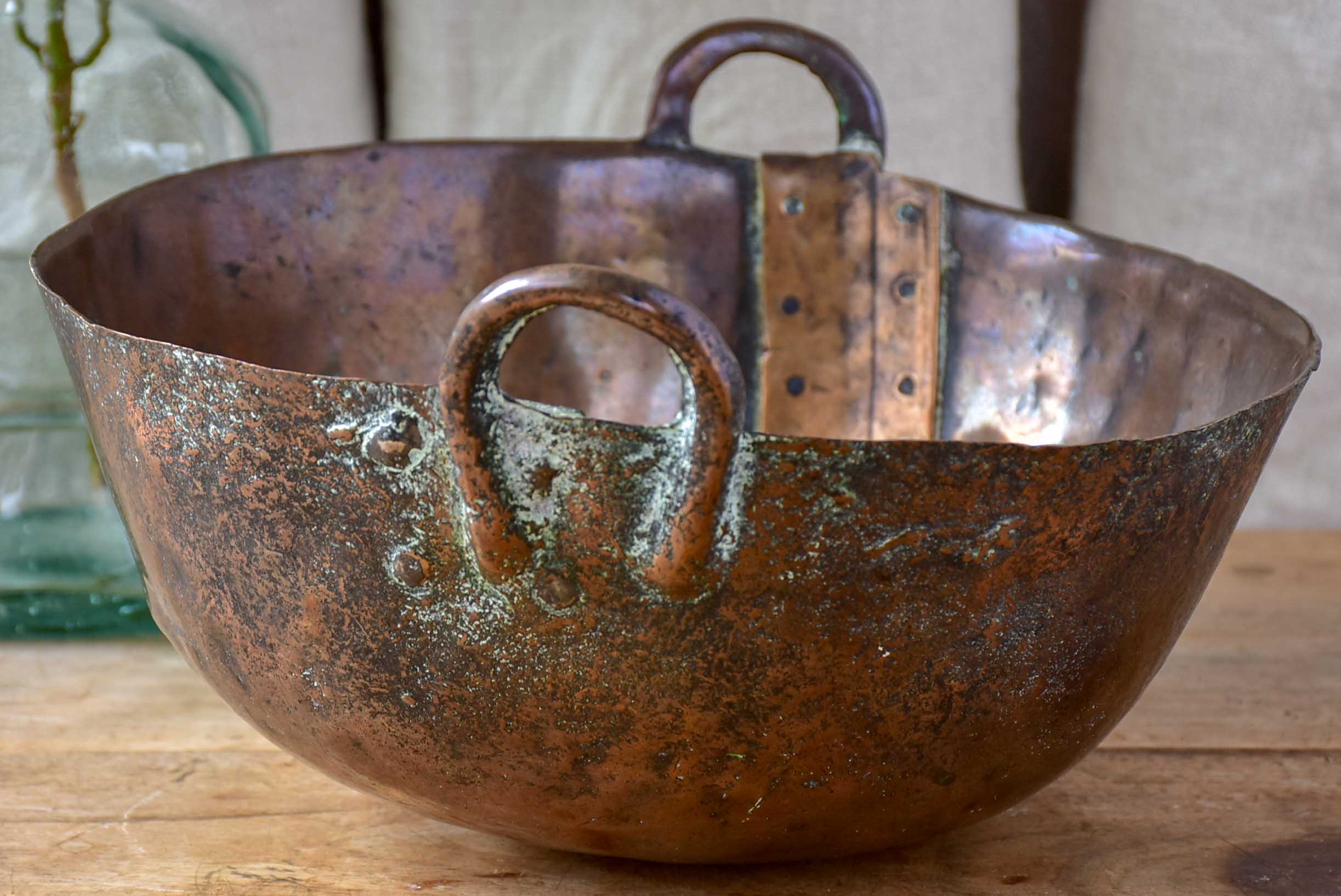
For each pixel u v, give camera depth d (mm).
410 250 991
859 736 593
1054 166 1378
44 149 976
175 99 1010
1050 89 1354
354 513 570
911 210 1000
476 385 536
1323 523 1342
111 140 992
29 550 958
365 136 1295
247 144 1091
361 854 729
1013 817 770
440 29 1253
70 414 968
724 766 595
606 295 512
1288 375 733
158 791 789
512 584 561
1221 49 1249
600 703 579
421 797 643
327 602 592
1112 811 778
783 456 533
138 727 860
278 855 729
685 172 1005
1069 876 715
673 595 555
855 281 1012
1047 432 969
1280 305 796
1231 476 616
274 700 638
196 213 898
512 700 584
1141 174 1304
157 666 941
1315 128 1245
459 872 713
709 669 571
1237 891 708
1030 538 566
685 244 1013
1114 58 1292
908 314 1008
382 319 991
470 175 996
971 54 1253
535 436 543
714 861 672
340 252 972
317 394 555
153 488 626
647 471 542
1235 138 1266
